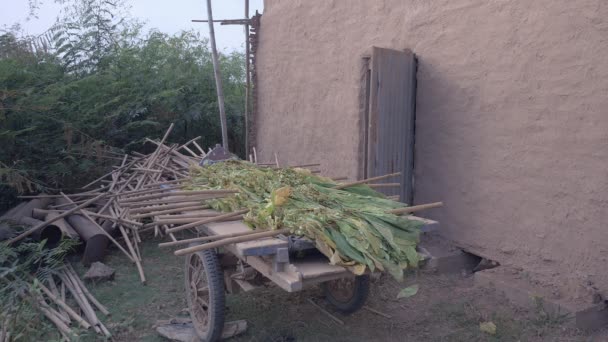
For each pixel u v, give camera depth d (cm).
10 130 744
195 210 420
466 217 580
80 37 978
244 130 1253
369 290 494
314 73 814
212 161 592
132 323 485
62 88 799
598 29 446
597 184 454
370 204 418
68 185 805
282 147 915
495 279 520
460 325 470
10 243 584
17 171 705
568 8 467
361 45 714
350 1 733
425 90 620
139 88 1048
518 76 515
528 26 502
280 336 453
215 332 414
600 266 455
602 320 457
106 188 782
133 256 639
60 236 666
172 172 804
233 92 1288
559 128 481
